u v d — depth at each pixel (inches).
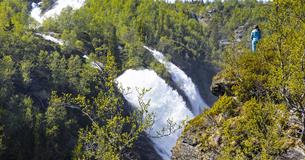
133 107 3053.6
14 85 2716.5
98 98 706.8
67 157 2346.2
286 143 558.9
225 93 712.4
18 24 3964.1
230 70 719.7
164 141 2824.8
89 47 3986.2
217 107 693.9
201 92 4921.3
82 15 4928.6
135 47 4227.4
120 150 681.0
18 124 2347.4
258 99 638.5
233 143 588.7
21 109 2454.5
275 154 533.3
